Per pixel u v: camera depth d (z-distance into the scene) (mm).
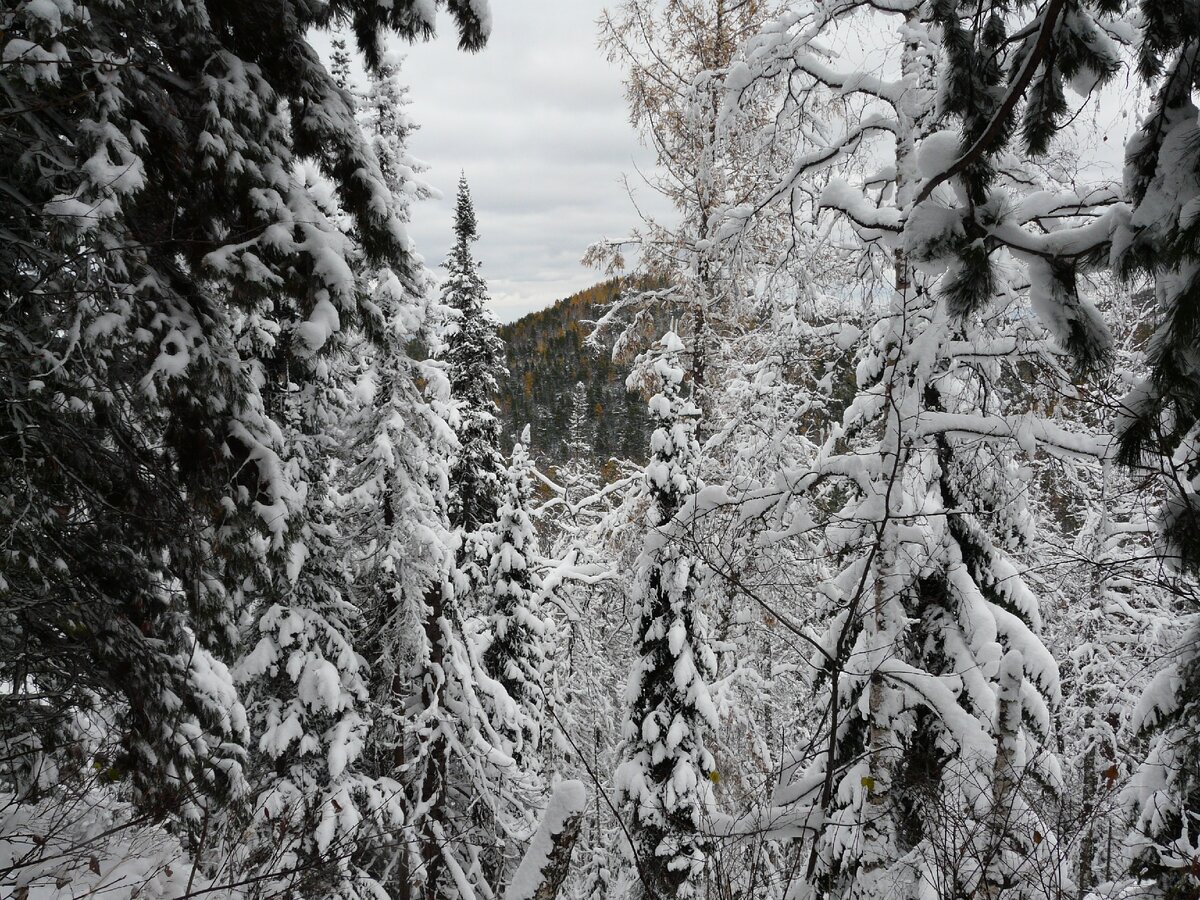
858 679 7246
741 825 6090
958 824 4621
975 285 3645
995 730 6805
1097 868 5109
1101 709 12906
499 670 17094
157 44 5621
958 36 3654
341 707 11078
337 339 6414
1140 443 3479
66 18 4613
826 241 8156
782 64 7609
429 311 13180
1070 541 11117
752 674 13336
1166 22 3027
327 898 6840
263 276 5645
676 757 10773
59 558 5195
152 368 5184
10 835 4297
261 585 7312
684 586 10828
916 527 7195
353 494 12234
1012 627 7406
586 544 17609
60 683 5402
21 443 4582
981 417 6832
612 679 21250
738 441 13141
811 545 10352
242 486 5980
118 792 5555
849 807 6797
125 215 5066
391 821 11047
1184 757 4824
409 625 12484
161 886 4285
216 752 6164
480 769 13180
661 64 11719
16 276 4957
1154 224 3018
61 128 5141
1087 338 3588
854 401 8320
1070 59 3367
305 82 6270
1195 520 3490
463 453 17969
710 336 12852
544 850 4012
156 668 5586
